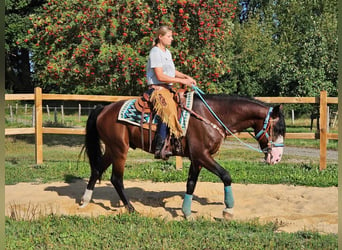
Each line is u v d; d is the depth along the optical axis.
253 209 6.63
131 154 13.18
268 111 5.70
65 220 5.59
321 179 8.63
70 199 7.18
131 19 12.62
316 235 5.08
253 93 26.45
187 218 5.95
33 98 10.42
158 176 8.90
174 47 12.59
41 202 6.95
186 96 5.86
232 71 26.28
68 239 4.91
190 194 5.97
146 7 12.34
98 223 5.51
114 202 7.02
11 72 28.98
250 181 8.65
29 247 4.67
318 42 21.09
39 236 5.00
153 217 5.96
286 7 33.47
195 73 12.94
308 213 6.42
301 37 29.98
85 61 13.08
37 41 14.27
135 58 12.27
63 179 8.83
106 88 14.05
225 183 5.76
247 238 4.93
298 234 5.16
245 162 10.96
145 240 4.87
